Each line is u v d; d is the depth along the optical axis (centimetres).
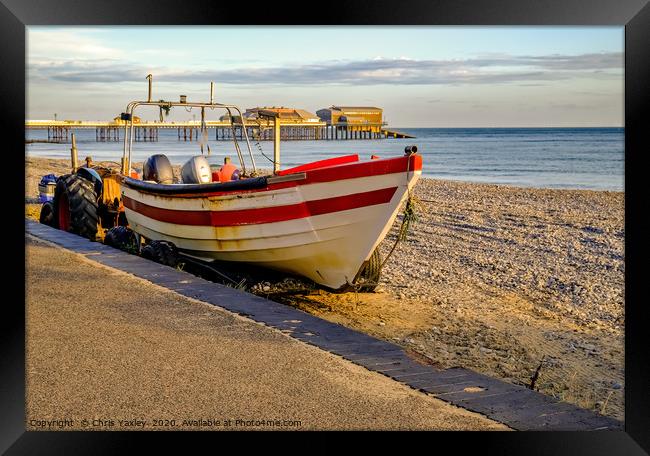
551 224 1370
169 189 788
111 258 756
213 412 367
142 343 469
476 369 538
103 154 4325
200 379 407
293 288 793
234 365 430
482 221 1406
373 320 673
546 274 917
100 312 541
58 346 459
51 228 968
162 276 669
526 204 1719
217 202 732
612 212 1562
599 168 3512
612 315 732
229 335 488
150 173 932
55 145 5666
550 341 635
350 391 396
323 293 776
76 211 966
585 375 545
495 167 3628
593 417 375
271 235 706
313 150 5609
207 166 848
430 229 1295
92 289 612
